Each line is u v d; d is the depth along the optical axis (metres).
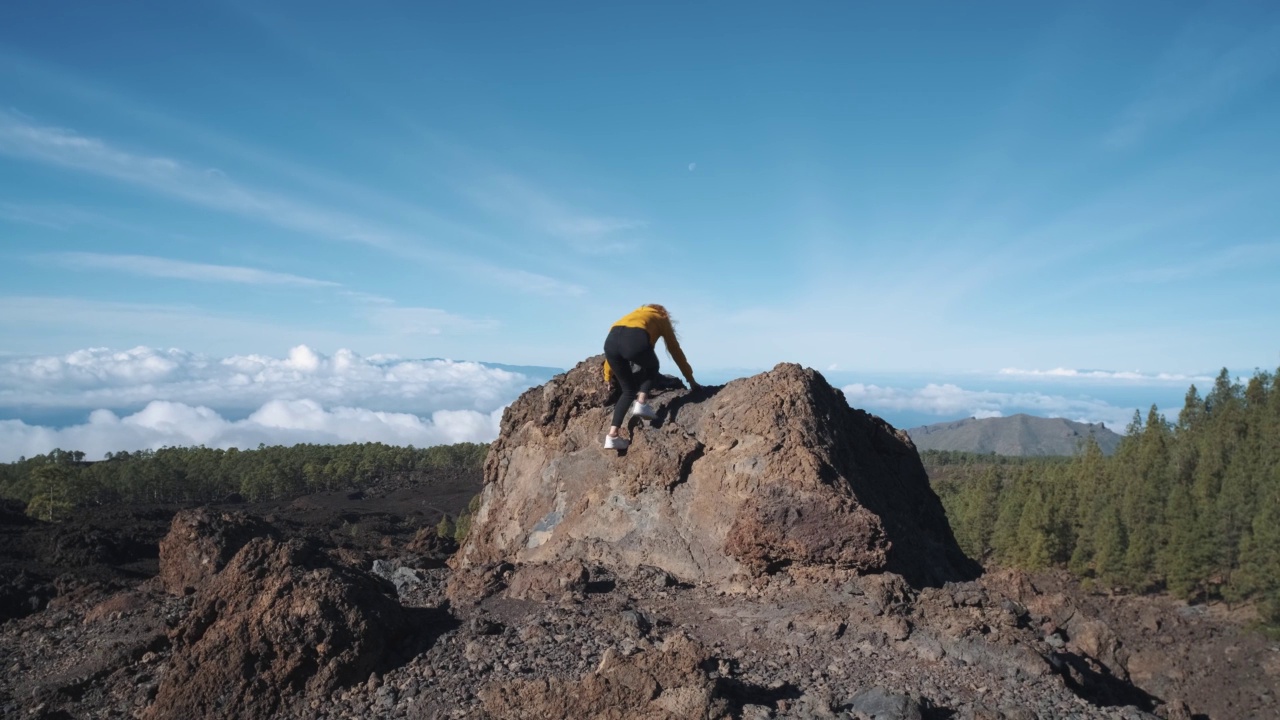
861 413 11.29
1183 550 53.44
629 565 9.16
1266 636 41.97
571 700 5.55
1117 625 40.94
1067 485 73.50
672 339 9.78
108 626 8.63
